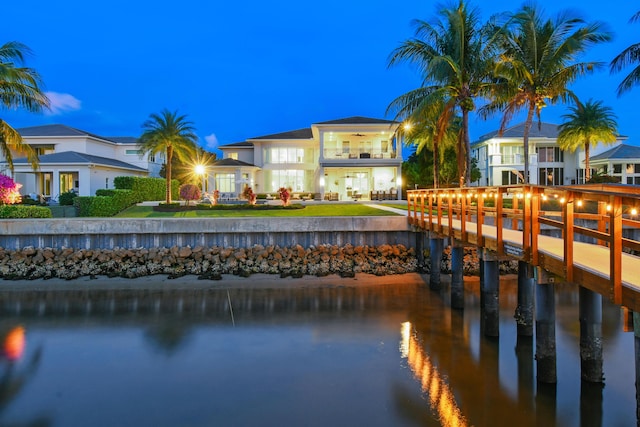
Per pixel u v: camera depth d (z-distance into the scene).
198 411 6.97
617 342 10.03
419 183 45.97
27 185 38.50
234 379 8.14
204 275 16.66
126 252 17.56
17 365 8.85
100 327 11.31
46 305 13.41
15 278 16.42
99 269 16.89
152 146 33.44
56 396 7.51
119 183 35.38
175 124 32.88
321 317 12.09
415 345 9.92
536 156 47.03
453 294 12.96
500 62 23.48
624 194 5.28
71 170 37.03
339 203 32.06
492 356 9.27
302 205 28.36
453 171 42.53
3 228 17.56
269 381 8.05
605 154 47.56
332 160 38.56
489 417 6.82
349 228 18.38
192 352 9.53
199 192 33.72
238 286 15.58
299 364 8.84
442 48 24.16
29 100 23.48
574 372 8.45
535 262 7.70
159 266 17.02
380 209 25.88
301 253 17.75
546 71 24.25
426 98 22.53
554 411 7.01
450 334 10.67
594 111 40.78
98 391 7.69
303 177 44.97
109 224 17.84
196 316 12.24
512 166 46.84
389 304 13.38
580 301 7.98
